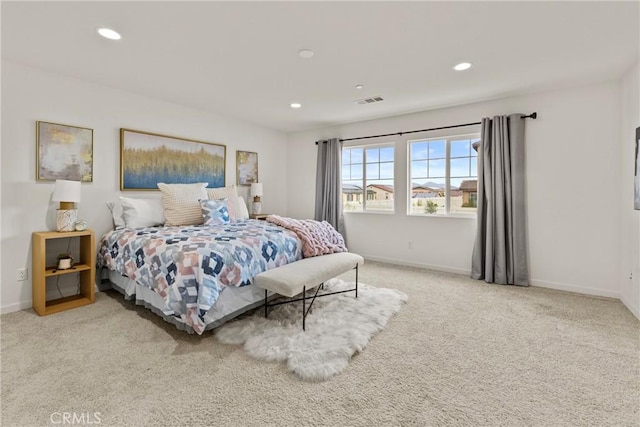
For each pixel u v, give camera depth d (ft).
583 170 10.18
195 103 12.45
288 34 7.04
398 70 9.04
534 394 5.02
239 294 7.57
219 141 14.34
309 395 4.98
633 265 8.55
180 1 5.82
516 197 11.02
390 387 5.19
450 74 9.34
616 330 7.37
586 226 10.19
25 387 5.11
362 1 5.82
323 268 8.13
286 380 5.37
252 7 6.01
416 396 4.96
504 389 5.15
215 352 6.28
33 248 8.80
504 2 5.84
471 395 5.00
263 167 16.80
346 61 8.45
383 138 14.76
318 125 16.37
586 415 4.56
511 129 11.05
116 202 10.63
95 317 8.03
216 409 4.65
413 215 13.96
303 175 17.79
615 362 5.97
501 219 11.18
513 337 7.00
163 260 7.18
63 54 8.06
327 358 5.92
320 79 9.78
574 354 6.27
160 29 6.84
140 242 8.22
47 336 6.95
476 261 11.92
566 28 6.75
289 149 18.31
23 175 8.73
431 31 6.89
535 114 10.78
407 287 10.80
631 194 8.80
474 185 12.62
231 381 5.33
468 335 7.11
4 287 8.45
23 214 8.75
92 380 5.32
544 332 7.26
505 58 8.23
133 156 11.15
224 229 9.56
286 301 8.61
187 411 4.60
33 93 8.87
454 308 8.80
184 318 6.57
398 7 6.00
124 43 7.48
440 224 13.28
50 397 4.88
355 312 8.23
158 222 10.98
